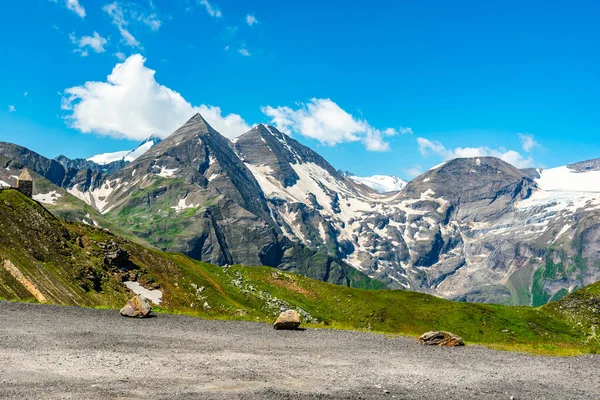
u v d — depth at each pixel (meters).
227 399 17.03
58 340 26.02
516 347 39.53
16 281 71.81
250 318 48.38
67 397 16.14
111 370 20.22
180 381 19.19
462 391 20.97
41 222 105.69
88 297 87.06
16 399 15.52
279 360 25.34
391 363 26.97
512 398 20.25
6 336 25.83
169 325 36.06
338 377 22.09
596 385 24.16
